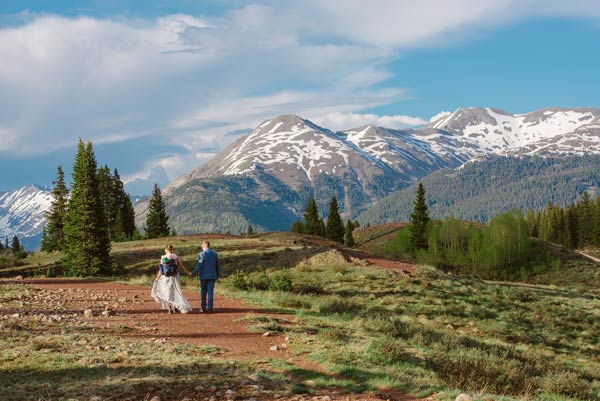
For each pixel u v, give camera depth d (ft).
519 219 288.10
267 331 43.83
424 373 34.53
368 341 42.93
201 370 29.32
